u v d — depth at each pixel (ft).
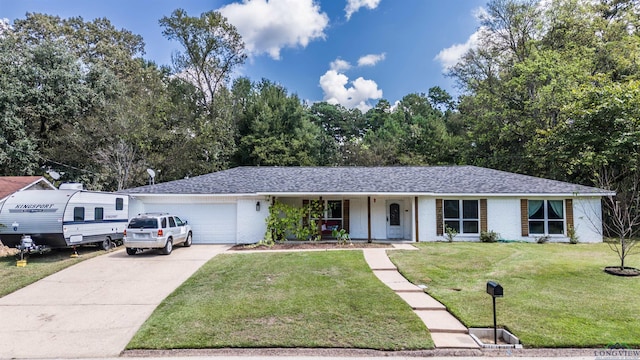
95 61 109.70
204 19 116.06
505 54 98.22
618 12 86.84
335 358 18.37
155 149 100.27
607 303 25.45
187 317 23.73
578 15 85.25
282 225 57.06
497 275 33.68
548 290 28.71
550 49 84.58
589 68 77.77
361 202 63.16
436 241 57.52
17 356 18.80
